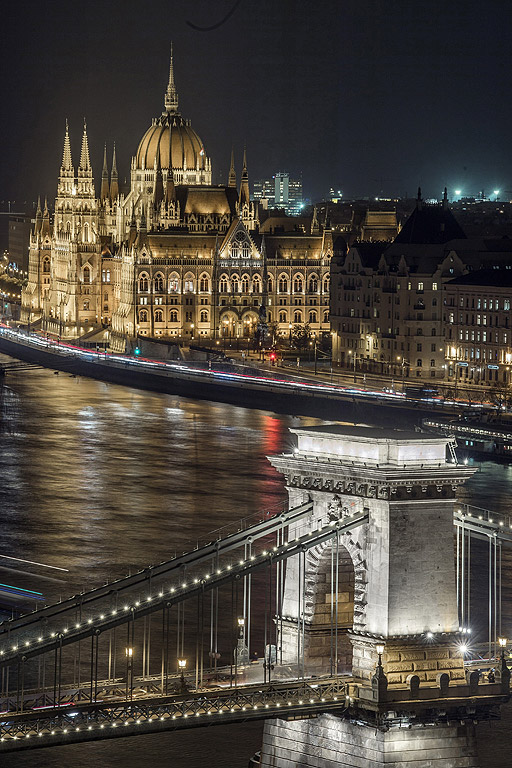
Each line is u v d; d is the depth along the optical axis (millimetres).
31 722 151000
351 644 163500
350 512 160125
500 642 167875
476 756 159000
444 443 160500
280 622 165500
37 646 160000
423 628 158125
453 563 159125
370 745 156500
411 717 156000
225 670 170250
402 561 157250
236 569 164375
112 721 152625
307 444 165375
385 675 155625
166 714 154375
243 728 188125
